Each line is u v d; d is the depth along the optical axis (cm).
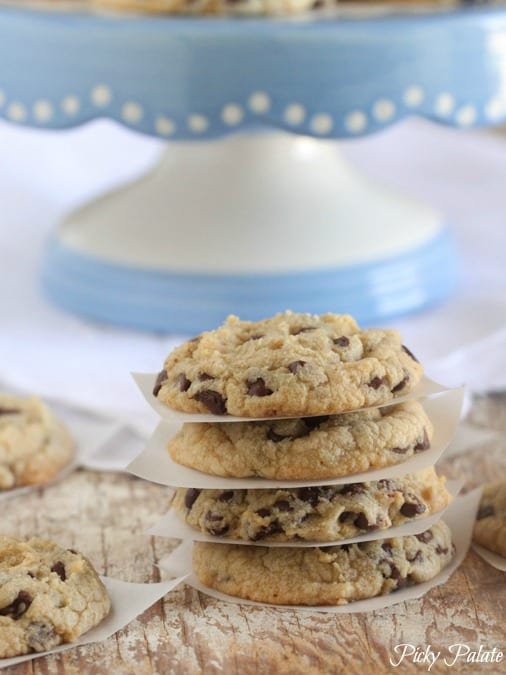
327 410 44
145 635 44
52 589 44
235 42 58
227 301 65
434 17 61
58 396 60
